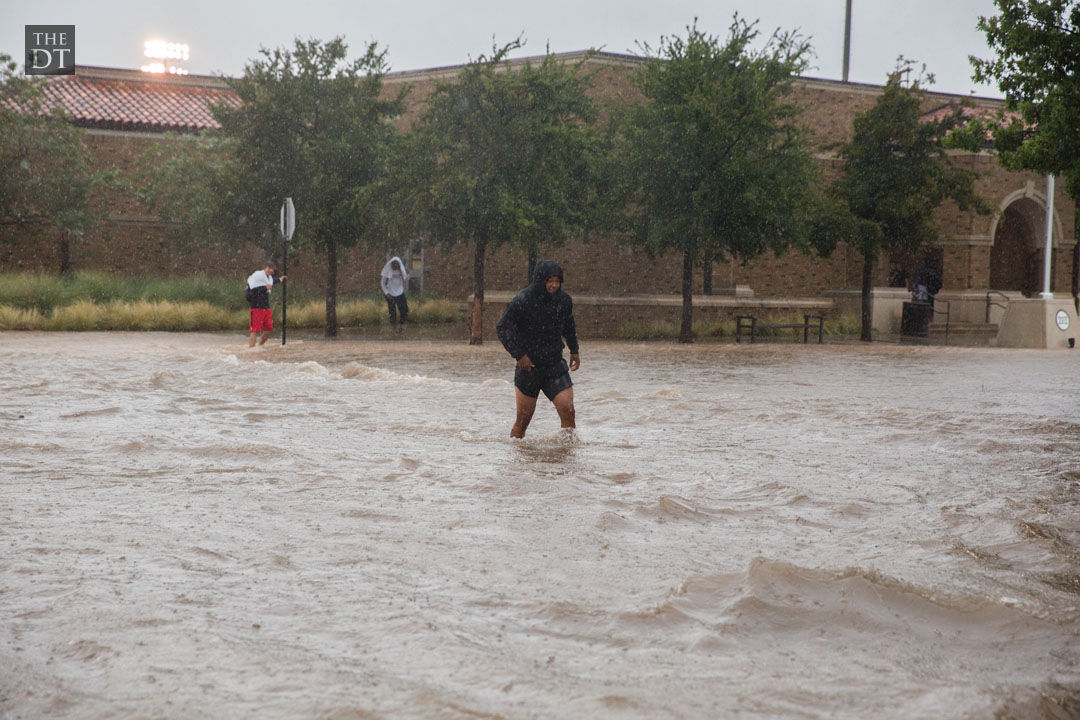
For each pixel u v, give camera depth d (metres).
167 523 4.79
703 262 30.89
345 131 25.75
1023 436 8.22
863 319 30.48
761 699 2.60
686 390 12.47
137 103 36.41
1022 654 2.99
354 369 14.02
